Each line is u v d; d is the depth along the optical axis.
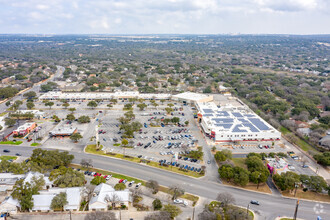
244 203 148.75
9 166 169.50
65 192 144.50
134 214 135.38
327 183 168.38
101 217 121.19
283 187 157.25
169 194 155.88
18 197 135.88
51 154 183.38
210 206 137.50
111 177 173.50
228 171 167.38
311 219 136.38
